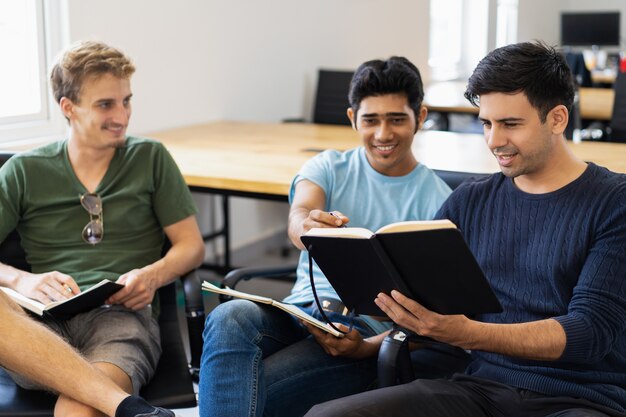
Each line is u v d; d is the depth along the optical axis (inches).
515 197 73.5
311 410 68.0
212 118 174.1
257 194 117.9
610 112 196.2
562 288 70.1
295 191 92.0
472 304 65.8
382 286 69.4
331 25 217.8
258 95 188.5
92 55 90.5
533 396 69.1
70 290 85.7
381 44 248.8
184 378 84.3
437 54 332.5
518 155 69.5
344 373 81.4
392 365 71.2
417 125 90.7
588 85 292.5
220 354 75.8
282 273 92.5
